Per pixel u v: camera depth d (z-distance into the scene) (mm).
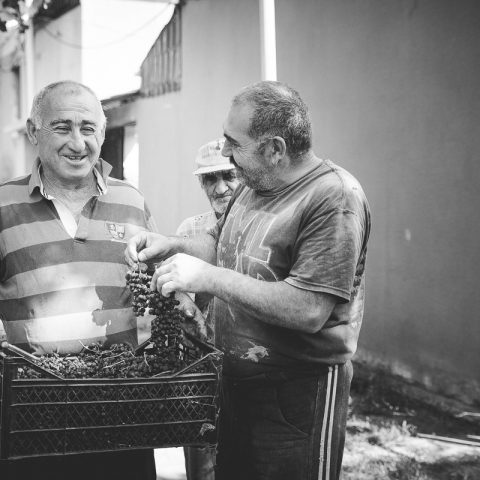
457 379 5246
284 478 2396
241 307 2158
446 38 5164
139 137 9562
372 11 5859
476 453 4449
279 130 2213
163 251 2525
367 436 4758
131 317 2729
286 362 2338
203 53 8109
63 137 2525
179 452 4543
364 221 2285
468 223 5082
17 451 1927
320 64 6543
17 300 2586
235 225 2471
